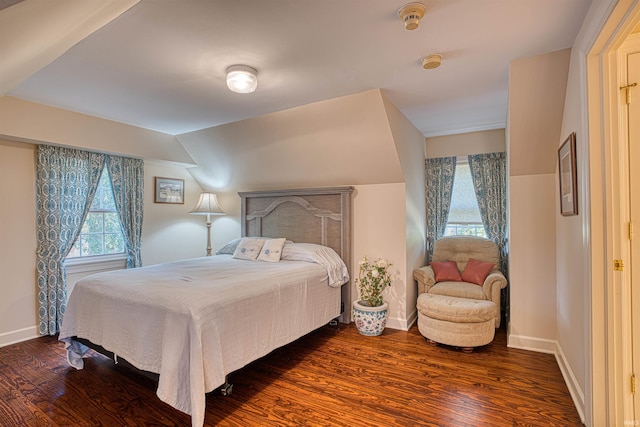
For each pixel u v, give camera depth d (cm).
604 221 175
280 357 283
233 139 396
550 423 191
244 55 214
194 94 283
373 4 162
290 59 221
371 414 201
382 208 365
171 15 168
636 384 171
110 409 207
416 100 306
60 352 294
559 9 171
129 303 219
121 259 404
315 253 351
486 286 330
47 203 331
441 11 171
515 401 214
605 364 176
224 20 174
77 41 174
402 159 345
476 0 162
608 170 174
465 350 292
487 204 402
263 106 315
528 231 292
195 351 184
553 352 284
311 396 222
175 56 214
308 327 298
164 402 200
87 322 248
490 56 224
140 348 210
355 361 275
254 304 236
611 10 142
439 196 432
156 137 406
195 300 202
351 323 374
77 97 288
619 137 173
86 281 258
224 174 461
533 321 293
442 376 247
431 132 420
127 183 401
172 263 337
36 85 261
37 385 237
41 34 140
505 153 391
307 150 369
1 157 309
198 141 421
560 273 266
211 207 459
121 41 195
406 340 321
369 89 278
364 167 356
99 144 351
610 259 174
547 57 226
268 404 213
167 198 459
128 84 260
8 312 313
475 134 415
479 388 230
